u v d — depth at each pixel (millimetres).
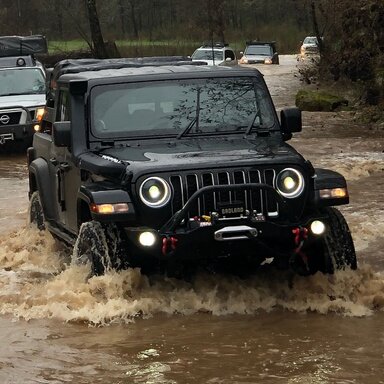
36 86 23297
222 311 8758
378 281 9008
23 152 22438
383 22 28797
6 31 68688
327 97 30797
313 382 6898
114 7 76688
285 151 9062
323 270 9102
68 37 70500
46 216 11180
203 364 7391
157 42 61969
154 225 8562
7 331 8375
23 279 10266
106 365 7430
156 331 8258
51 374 7270
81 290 8922
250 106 9969
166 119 9742
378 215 12992
